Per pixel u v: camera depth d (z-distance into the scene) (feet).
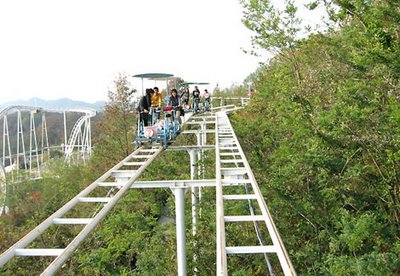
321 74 51.98
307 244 41.98
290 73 70.38
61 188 115.44
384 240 36.17
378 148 38.60
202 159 78.23
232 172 40.88
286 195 46.93
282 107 57.93
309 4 48.47
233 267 44.98
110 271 53.57
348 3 36.09
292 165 48.24
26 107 173.68
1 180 122.72
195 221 58.13
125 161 45.68
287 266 17.69
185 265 44.88
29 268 63.67
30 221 88.12
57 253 21.11
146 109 56.03
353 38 40.16
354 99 39.91
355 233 31.86
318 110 47.88
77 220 25.76
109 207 28.63
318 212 44.45
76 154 188.96
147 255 50.98
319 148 44.91
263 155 71.46
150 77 57.77
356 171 41.16
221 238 20.75
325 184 44.37
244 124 84.07
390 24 34.71
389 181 39.24
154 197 83.97
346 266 30.01
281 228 46.80
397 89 37.04
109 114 125.18
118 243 56.44
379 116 38.65
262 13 70.95
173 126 60.03
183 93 93.09
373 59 34.55
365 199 43.62
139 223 63.57
